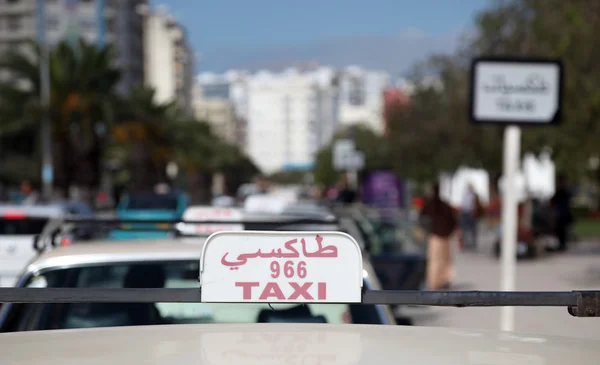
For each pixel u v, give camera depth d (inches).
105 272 183.3
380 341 80.3
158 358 72.0
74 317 176.1
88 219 248.5
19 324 175.6
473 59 335.3
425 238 621.3
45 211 506.0
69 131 1721.2
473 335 84.5
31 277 182.5
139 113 2009.1
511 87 335.0
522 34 1036.5
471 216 1079.0
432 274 592.4
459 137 1541.6
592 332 197.8
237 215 486.3
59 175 1748.3
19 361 70.9
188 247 195.6
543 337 84.2
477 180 1867.6
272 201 649.6
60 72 1664.6
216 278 81.3
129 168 2074.3
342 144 1577.3
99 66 1696.6
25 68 1664.6
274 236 81.8
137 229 255.6
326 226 288.2
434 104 1776.6
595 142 753.6
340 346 77.7
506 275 343.0
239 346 77.2
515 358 73.9
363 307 176.6
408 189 1039.6
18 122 1642.5
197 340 80.0
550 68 334.3
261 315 172.2
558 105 335.3
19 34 4001.0
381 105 2132.1
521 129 887.1
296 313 173.6
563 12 727.1
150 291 83.1
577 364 72.3
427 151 1793.8
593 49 692.7
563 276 695.1
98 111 1686.8
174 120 2229.3
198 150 2689.5
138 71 4431.6
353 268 82.0
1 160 2731.3
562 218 986.1
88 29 4018.2
